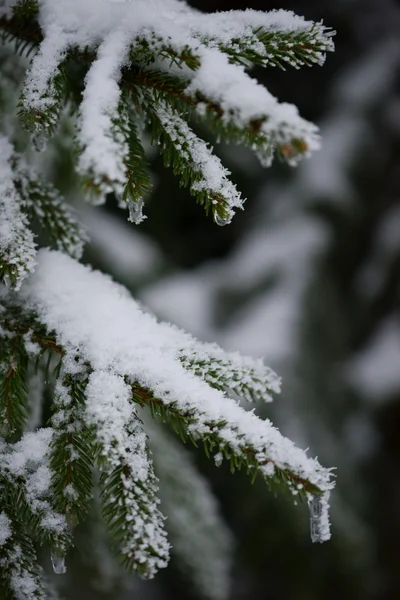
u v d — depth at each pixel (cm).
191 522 111
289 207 245
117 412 82
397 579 203
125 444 81
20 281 84
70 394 84
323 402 203
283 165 254
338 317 224
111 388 83
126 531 79
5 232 86
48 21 86
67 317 87
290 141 78
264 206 250
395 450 226
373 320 250
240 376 86
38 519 83
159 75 84
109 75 82
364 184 255
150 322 88
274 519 177
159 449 110
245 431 82
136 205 84
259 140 80
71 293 89
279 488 81
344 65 278
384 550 206
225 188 83
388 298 252
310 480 81
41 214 94
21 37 90
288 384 193
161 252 224
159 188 237
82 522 102
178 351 87
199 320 206
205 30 85
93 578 103
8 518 83
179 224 261
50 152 104
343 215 245
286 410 189
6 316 88
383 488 219
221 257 264
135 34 83
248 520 179
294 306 215
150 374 84
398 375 231
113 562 105
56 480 82
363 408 228
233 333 208
